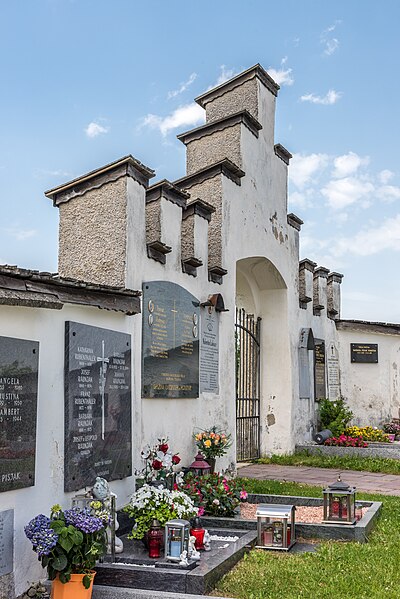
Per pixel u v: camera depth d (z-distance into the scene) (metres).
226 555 6.43
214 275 11.30
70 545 5.17
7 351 5.67
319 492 10.49
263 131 13.91
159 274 9.27
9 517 5.56
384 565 6.42
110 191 8.59
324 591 5.67
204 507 8.21
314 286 17.72
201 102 14.11
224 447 10.23
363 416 18.83
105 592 5.51
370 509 8.69
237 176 12.52
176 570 5.86
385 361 19.16
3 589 5.41
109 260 8.46
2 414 5.54
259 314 15.84
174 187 9.65
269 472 13.27
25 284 6.05
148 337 8.75
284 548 7.08
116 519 7.07
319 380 17.31
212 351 11.06
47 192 8.88
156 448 8.71
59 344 6.55
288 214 15.53
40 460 6.08
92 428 7.03
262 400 15.64
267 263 14.48
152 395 8.77
